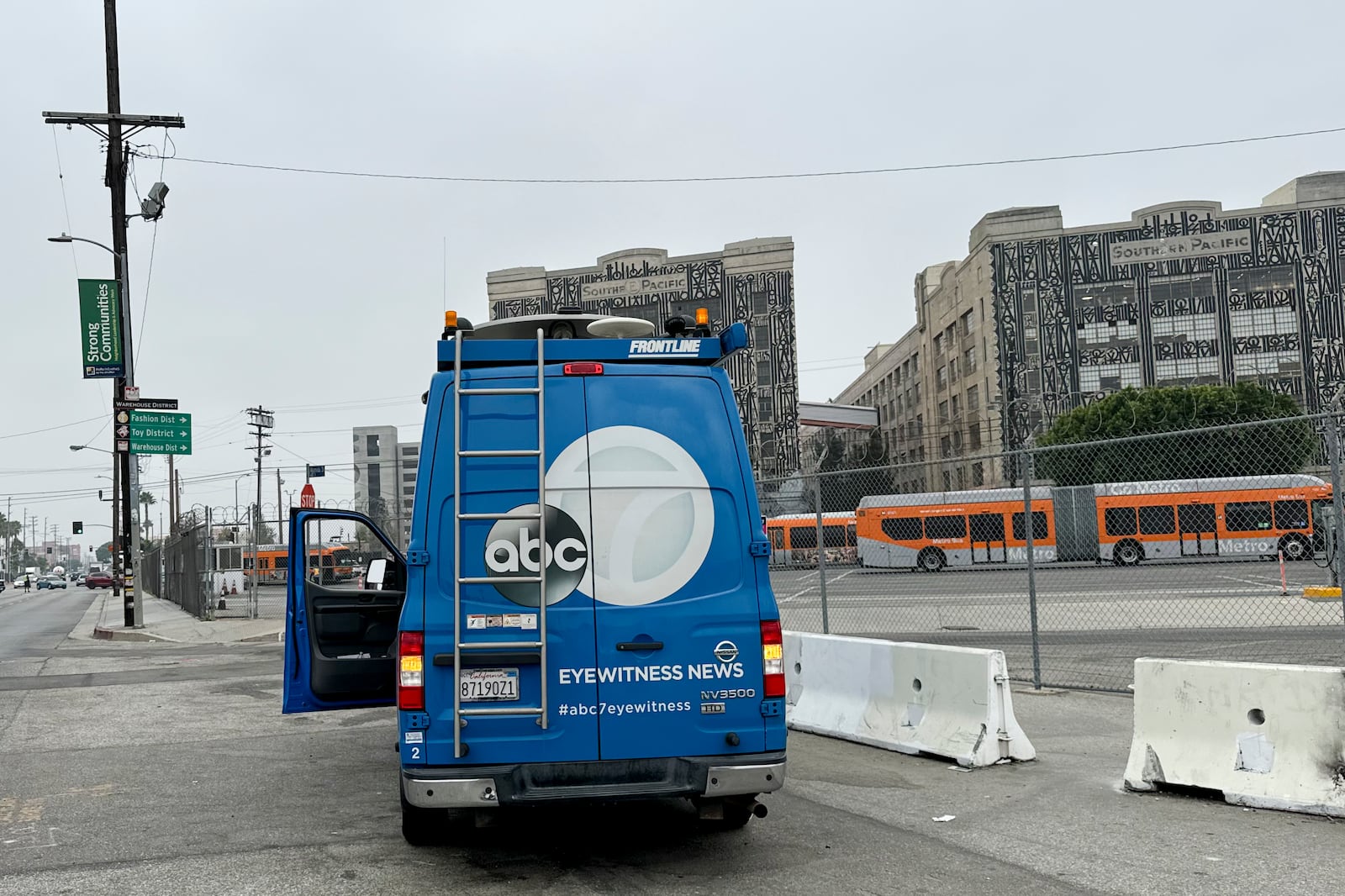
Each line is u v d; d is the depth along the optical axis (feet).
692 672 17.17
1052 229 232.32
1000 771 25.09
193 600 95.76
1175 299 227.20
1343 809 19.97
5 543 510.99
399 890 17.01
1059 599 52.21
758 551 17.70
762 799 22.91
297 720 35.06
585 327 21.43
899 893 16.49
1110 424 175.83
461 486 17.10
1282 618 50.55
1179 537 86.12
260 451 252.83
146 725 34.47
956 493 109.60
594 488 17.37
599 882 17.37
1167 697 23.03
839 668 31.07
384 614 25.44
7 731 33.71
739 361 262.06
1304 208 225.15
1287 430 82.23
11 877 18.06
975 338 243.40
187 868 18.40
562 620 16.97
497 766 16.65
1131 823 20.34
